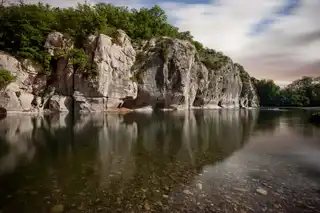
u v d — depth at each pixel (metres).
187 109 57.41
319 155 12.34
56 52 38.81
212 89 69.19
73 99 39.16
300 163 10.79
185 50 52.12
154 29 60.22
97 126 22.70
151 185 7.89
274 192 7.41
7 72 31.92
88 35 41.56
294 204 6.59
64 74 39.00
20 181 8.01
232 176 8.93
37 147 13.38
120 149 13.23
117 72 43.16
